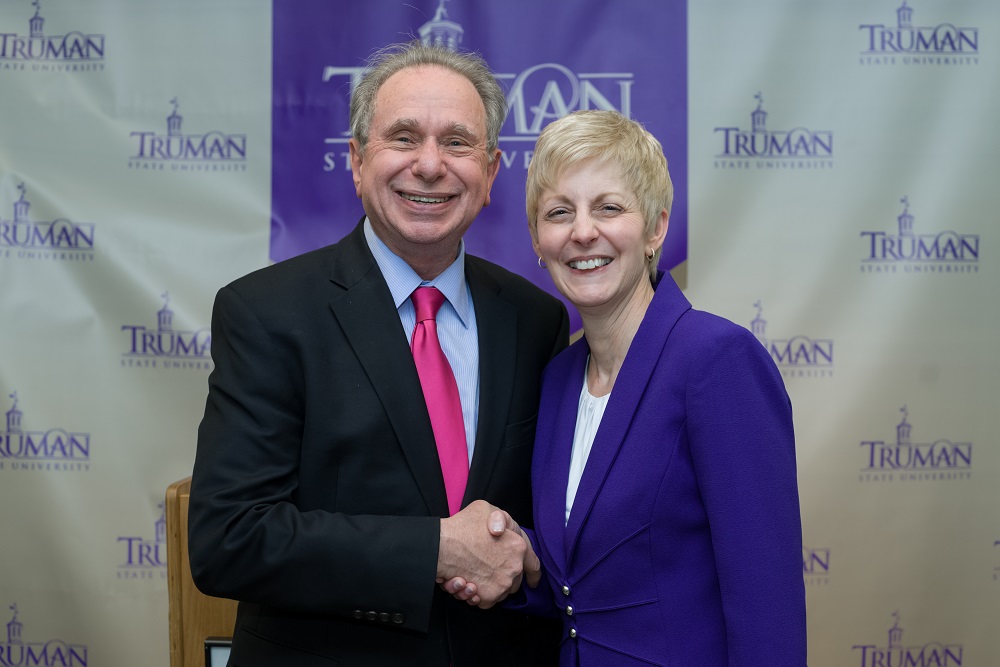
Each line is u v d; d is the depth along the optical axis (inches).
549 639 67.8
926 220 98.7
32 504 99.4
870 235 98.7
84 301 99.4
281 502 58.3
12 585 99.7
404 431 60.2
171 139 99.0
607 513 54.1
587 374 62.7
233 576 56.4
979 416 99.3
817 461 99.3
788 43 98.2
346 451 60.3
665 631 52.7
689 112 98.2
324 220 99.1
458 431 62.8
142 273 99.3
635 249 56.5
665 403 53.6
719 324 54.2
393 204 61.9
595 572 55.1
